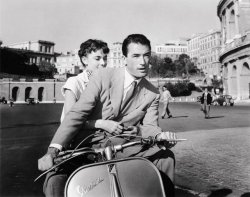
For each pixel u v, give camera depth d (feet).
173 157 8.11
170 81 321.11
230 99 122.01
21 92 250.57
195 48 458.91
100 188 6.61
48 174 7.50
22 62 327.88
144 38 8.41
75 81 9.89
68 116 7.77
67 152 7.45
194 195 12.91
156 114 9.09
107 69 8.66
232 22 180.24
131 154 8.23
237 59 155.33
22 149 25.61
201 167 17.78
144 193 6.86
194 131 35.58
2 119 60.90
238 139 28.86
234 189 13.50
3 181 15.40
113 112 8.48
